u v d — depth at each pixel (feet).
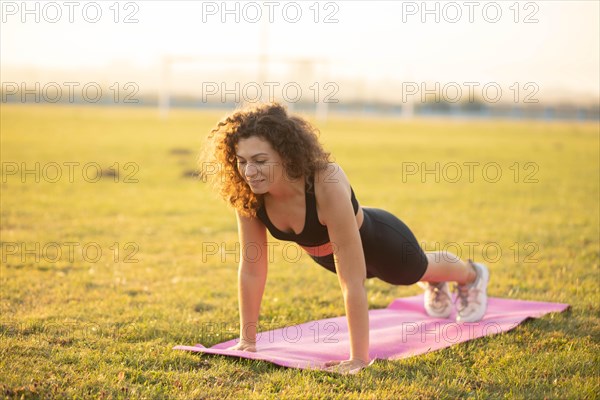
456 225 36.81
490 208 42.47
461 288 19.92
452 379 14.96
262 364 15.49
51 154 65.67
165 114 140.26
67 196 43.80
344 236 15.33
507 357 16.33
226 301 22.03
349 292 15.49
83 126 102.22
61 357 15.66
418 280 18.39
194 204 42.65
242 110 15.06
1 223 34.73
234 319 19.92
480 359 16.26
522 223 37.42
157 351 16.29
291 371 15.01
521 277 25.89
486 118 182.50
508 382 14.79
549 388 14.46
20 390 13.43
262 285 16.71
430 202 44.65
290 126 14.57
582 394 13.99
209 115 148.25
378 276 18.03
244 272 16.57
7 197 42.34
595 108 167.63
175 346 16.55
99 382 14.21
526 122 165.99
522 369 15.49
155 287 23.57
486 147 85.92
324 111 140.36
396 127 130.41
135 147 74.18
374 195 47.42
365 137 99.66
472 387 14.64
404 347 17.19
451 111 188.03
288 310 21.06
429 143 90.74
